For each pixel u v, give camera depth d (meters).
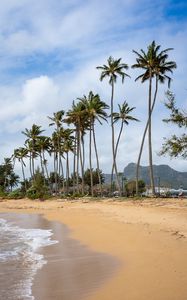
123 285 10.41
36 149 99.50
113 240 18.83
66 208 48.12
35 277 12.19
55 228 27.73
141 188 89.50
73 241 20.34
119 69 61.97
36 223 32.84
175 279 10.34
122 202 45.62
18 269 13.52
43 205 58.09
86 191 92.06
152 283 10.23
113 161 62.75
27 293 10.30
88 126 73.75
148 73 52.41
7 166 133.25
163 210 31.33
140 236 18.73
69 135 89.00
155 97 52.72
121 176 94.56
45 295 10.04
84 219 31.97
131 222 25.53
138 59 52.16
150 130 52.38
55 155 96.00
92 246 18.02
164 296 8.98
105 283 10.87
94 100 67.31
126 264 13.15
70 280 11.58
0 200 81.38
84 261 14.53
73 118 72.25
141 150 55.34
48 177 100.50
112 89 63.12
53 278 11.95
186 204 35.50
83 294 9.94
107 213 35.03
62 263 14.41
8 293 10.33
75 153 84.88
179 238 16.97
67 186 86.69
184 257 13.02
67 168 87.62
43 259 15.54
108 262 13.88
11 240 22.09
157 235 18.42
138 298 9.08
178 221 23.83
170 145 25.36
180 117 25.39
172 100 25.64
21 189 108.38
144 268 12.12
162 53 51.56
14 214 46.75
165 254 13.85
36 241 21.36
